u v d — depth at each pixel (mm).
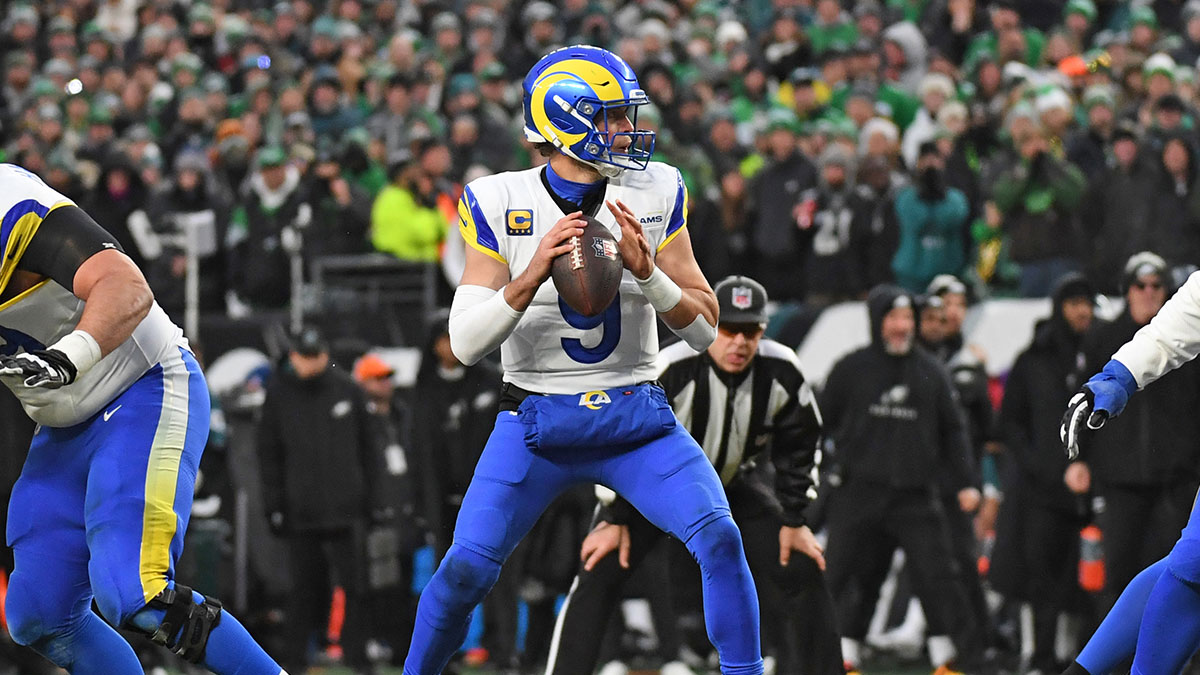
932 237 35312
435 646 16609
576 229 15398
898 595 33125
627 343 16281
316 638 35156
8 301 15312
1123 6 49531
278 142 47500
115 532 15445
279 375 31156
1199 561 15711
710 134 39594
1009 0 49344
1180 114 35625
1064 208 35281
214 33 56594
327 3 57156
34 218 14953
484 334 15641
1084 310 29219
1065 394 29422
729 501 21250
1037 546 29578
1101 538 27953
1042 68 45719
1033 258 35500
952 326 32312
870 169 36562
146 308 15023
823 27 48844
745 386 20422
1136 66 41875
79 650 16422
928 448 27891
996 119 40750
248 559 33062
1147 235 34688
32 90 53781
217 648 15523
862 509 28031
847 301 36312
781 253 37250
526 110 16281
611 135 15906
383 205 38500
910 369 28078
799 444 20844
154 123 51656
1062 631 30188
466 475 31219
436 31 50938
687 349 20422
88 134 49844
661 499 16188
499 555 16312
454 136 42562
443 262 38281
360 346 36156
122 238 40031
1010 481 30375
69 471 15969
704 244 37500
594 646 20422
